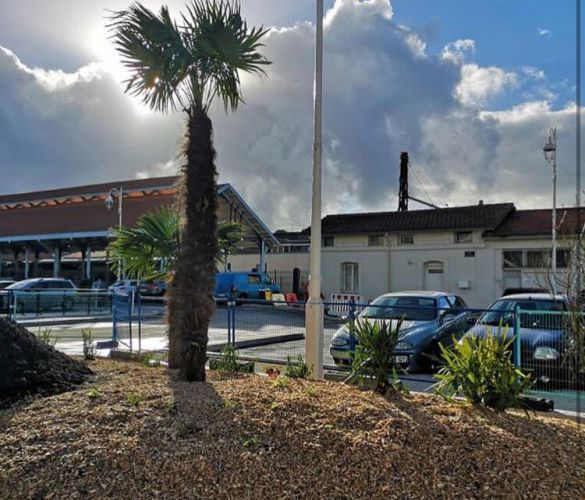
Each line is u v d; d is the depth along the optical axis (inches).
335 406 190.9
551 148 942.4
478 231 1138.7
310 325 287.9
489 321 374.0
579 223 222.8
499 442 164.2
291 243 1633.9
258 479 148.8
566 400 272.2
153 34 253.6
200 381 235.8
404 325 387.9
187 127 251.4
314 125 302.4
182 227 248.1
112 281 1572.3
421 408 194.4
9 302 649.6
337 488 145.3
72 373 238.4
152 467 151.9
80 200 1612.9
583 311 211.5
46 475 147.8
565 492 142.3
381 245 1248.8
